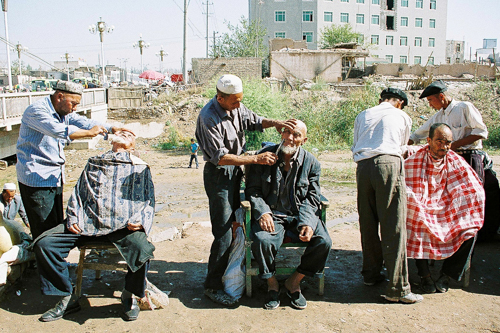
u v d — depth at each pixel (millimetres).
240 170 3777
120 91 23719
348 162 15062
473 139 4336
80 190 3471
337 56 29594
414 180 3900
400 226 3482
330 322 3260
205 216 8102
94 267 3439
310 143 19531
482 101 24188
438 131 3721
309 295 3754
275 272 3492
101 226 3352
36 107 3471
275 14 54375
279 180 3674
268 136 17859
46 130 3453
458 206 3781
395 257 3494
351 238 5480
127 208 3424
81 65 65625
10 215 5328
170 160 16453
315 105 22297
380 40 58500
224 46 45406
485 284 3959
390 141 3586
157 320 3314
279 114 19641
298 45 35438
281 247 3691
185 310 3482
